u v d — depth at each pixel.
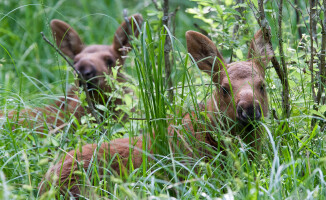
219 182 7.77
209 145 8.74
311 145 8.55
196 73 11.60
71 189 8.49
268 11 9.60
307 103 9.32
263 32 9.02
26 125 10.43
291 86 9.56
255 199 6.43
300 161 7.75
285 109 8.88
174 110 8.56
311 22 9.02
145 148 8.42
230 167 8.02
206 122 9.02
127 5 18.78
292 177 7.33
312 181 7.26
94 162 8.05
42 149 9.30
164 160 8.12
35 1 16.67
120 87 10.17
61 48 13.52
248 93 8.54
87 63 12.20
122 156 8.94
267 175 8.07
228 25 10.34
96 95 12.23
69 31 13.54
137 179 8.11
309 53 9.77
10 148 9.36
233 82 8.95
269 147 8.64
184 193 7.91
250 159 8.91
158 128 8.27
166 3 10.97
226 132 8.35
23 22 16.59
